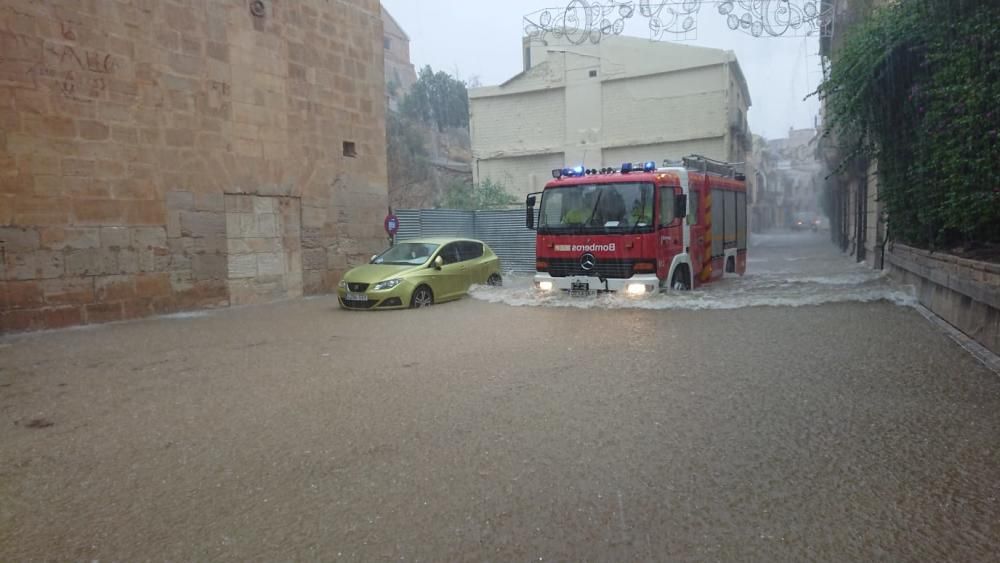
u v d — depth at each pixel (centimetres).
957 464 391
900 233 1287
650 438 445
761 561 287
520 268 1939
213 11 1269
